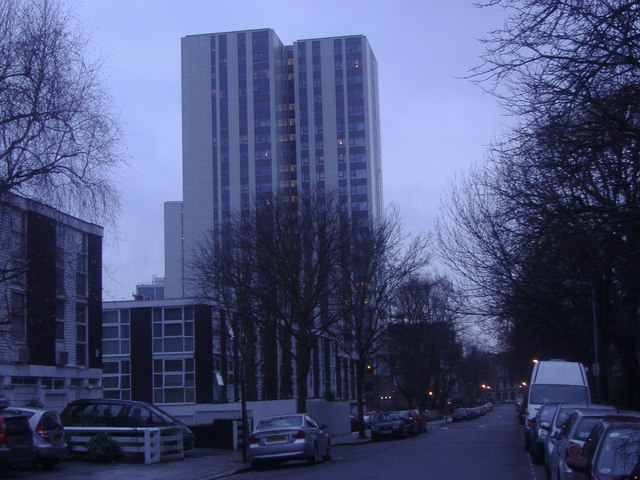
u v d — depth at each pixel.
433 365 67.56
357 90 107.56
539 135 10.84
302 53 109.38
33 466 21.86
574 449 12.98
